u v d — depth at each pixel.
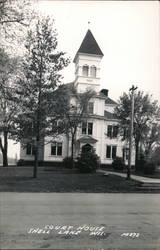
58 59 19.69
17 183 18.31
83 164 25.03
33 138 20.17
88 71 41.25
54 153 39.34
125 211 11.06
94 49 41.56
